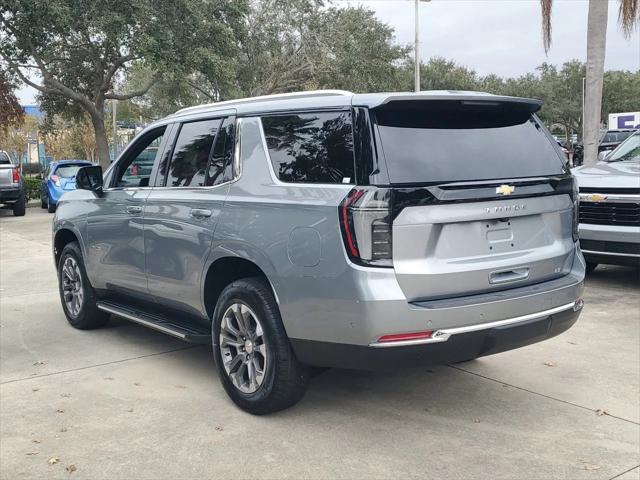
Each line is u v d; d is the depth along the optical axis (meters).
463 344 3.67
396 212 3.53
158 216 4.98
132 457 3.72
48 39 22.84
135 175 5.56
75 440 3.95
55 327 6.58
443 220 3.65
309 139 4.00
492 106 4.04
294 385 4.07
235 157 4.45
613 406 4.41
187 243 4.67
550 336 4.12
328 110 3.94
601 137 29.36
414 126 3.82
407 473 3.50
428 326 3.56
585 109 13.52
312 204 3.78
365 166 3.63
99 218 5.77
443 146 3.84
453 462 3.62
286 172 4.08
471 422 4.16
